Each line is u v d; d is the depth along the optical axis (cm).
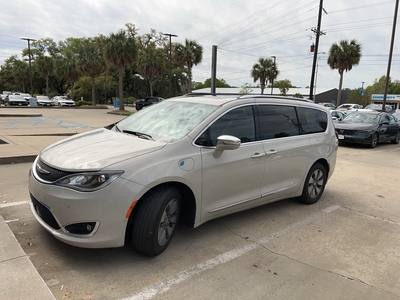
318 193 546
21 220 402
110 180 290
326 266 341
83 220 288
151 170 310
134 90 6150
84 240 291
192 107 413
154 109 447
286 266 335
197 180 345
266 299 278
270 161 432
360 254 372
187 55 3819
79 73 4553
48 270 298
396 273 334
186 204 362
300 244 389
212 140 369
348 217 491
